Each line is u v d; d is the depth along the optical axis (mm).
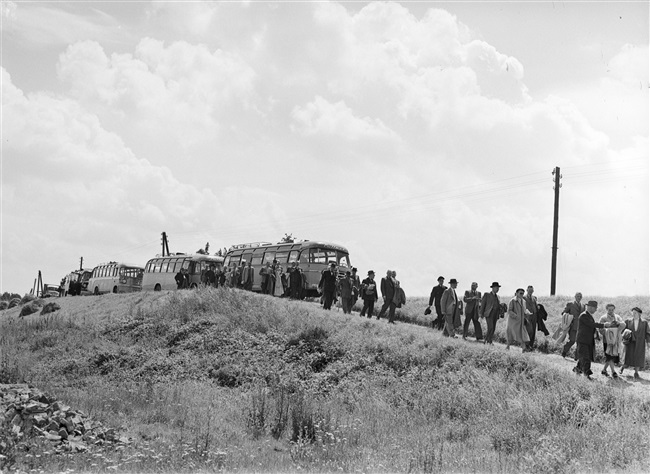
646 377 23719
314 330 29281
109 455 13984
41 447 13562
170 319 35000
